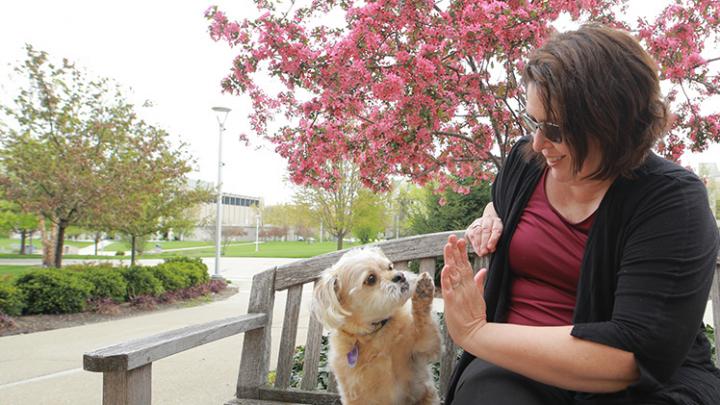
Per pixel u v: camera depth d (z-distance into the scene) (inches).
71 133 445.7
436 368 133.3
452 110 168.9
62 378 193.8
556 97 53.9
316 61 179.5
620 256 58.9
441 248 106.5
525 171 75.6
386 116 184.9
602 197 63.6
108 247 1882.4
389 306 90.8
